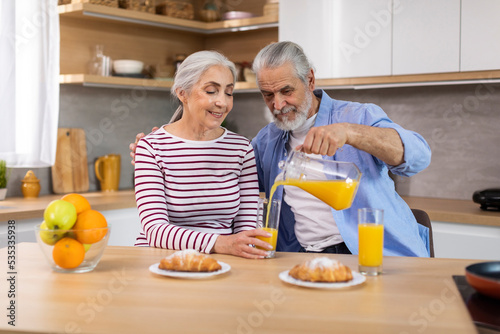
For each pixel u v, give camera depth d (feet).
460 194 10.75
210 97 5.59
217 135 6.10
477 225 8.71
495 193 8.95
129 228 10.32
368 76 10.15
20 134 9.98
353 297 3.46
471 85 10.50
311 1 10.53
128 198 10.48
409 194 11.28
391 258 4.67
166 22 11.42
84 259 4.15
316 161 4.75
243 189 6.24
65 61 11.10
